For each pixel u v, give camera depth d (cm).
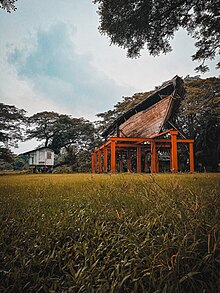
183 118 2603
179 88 1447
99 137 3972
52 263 127
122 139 1438
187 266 108
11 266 120
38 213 206
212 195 236
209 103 2175
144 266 111
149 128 1761
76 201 259
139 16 603
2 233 151
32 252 134
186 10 627
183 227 142
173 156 1338
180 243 121
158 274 110
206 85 2223
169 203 198
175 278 100
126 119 2092
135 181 444
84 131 3947
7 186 479
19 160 5172
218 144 2088
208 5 615
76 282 103
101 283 102
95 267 113
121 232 157
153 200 220
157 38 675
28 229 164
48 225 169
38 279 110
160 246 123
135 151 2214
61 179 720
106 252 135
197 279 106
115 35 653
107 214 198
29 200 273
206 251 122
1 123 2991
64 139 4012
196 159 2180
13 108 3266
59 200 270
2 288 104
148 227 150
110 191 314
